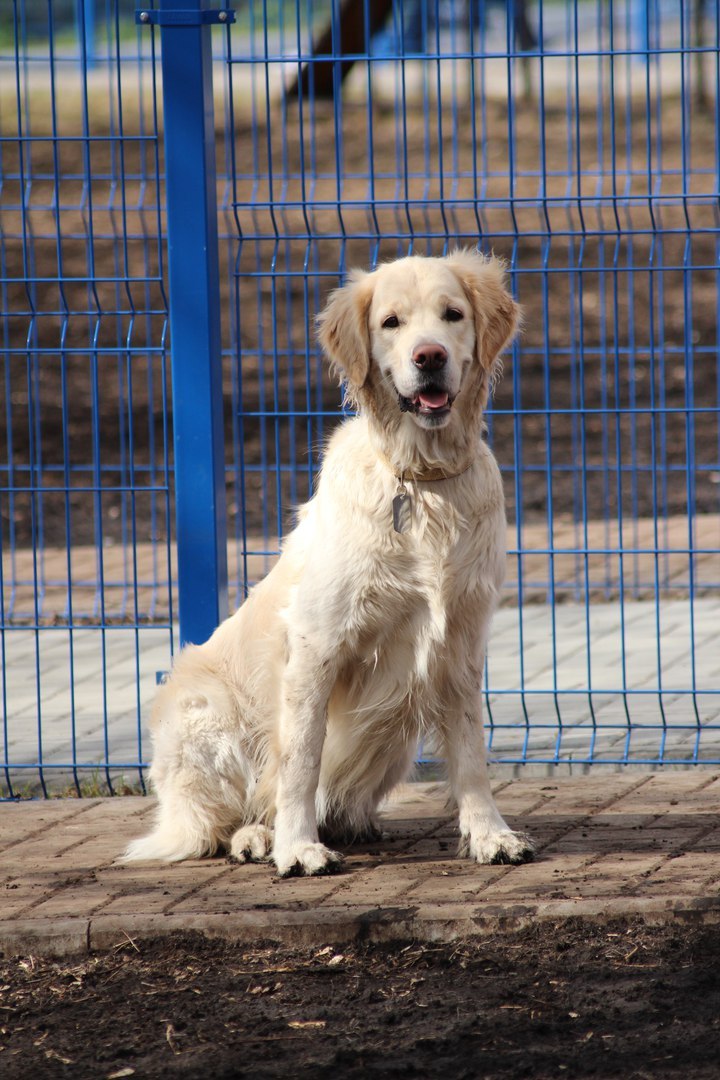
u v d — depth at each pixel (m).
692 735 8.39
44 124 31.27
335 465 6.37
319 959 5.55
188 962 5.57
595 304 23.53
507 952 5.49
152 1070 4.68
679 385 19.98
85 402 20.17
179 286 7.42
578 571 12.26
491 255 6.72
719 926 5.59
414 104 33.72
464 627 6.31
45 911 5.93
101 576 8.36
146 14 7.24
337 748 6.60
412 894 5.93
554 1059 4.60
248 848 6.59
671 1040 4.69
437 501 6.12
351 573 6.13
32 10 31.20
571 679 9.77
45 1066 4.75
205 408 7.46
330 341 6.47
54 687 10.15
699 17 16.44
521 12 32.94
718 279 11.52
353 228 24.14
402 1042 4.79
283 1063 4.68
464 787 6.44
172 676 6.96
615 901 5.68
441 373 5.92
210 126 7.45
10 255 25.70
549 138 30.33
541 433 18.42
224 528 7.67
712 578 12.26
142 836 6.99
